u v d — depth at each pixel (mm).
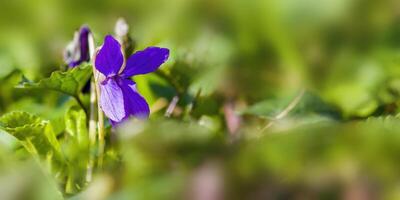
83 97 323
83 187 302
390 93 383
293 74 431
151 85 351
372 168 277
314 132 281
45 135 300
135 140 288
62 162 301
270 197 274
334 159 278
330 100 383
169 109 346
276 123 334
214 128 349
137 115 295
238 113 349
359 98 382
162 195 275
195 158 285
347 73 422
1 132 310
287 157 279
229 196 275
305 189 275
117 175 284
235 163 279
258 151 280
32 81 353
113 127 299
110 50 295
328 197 274
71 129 317
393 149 278
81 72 310
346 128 283
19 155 307
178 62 352
